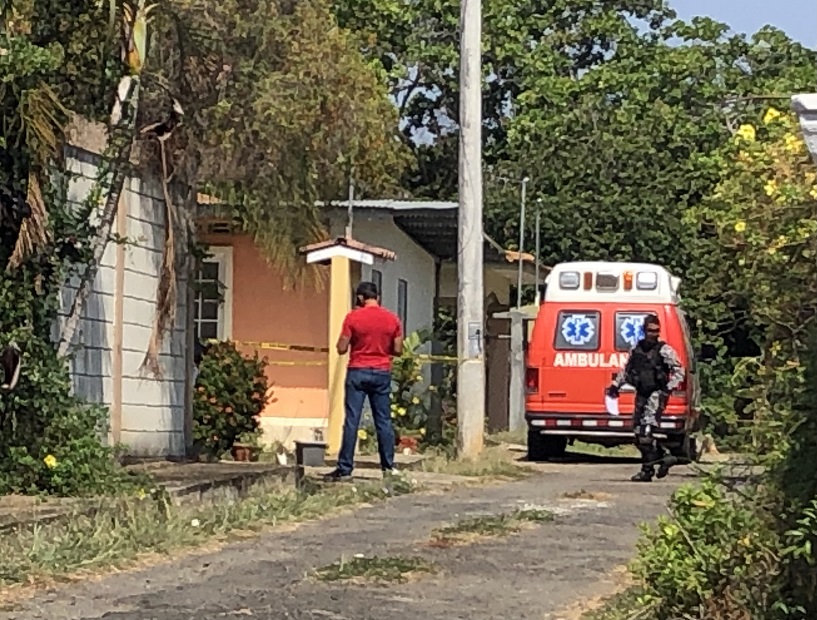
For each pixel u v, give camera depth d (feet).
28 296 38.14
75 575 29.25
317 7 56.03
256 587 28.43
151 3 40.42
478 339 61.62
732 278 29.27
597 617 25.59
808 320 24.90
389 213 70.38
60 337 41.14
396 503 43.70
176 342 51.01
